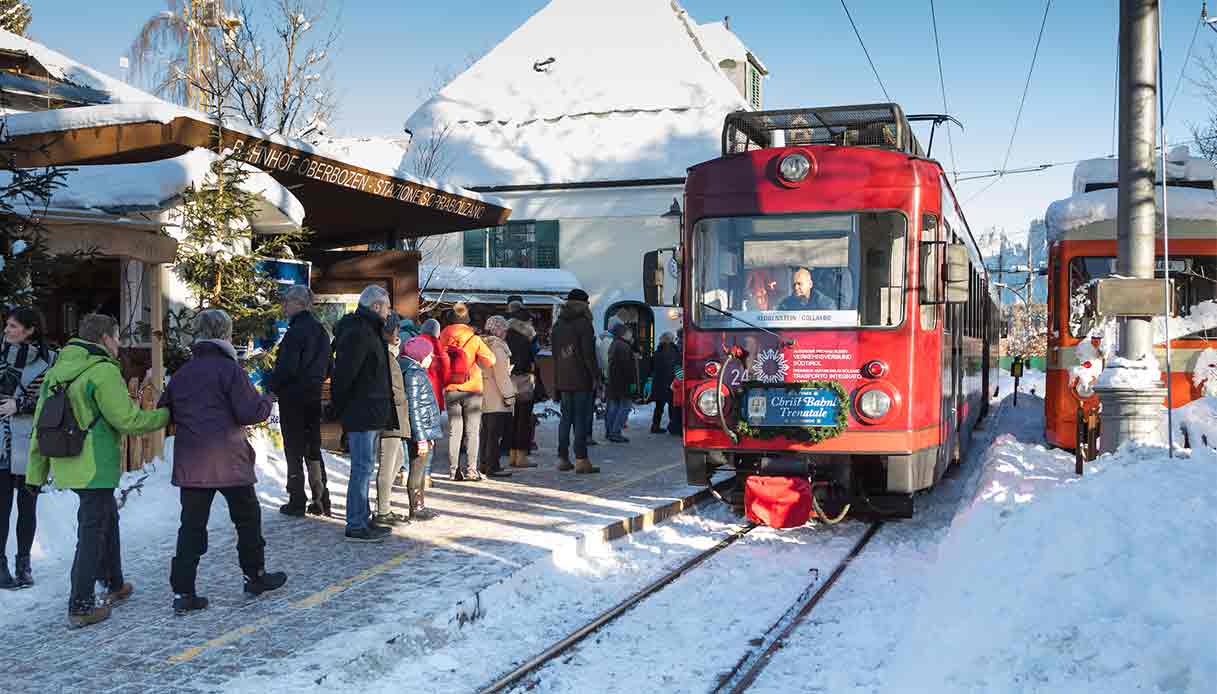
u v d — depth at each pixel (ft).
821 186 29.45
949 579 21.44
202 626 19.74
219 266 37.45
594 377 40.32
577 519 30.04
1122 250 32.71
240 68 72.18
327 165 41.19
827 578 24.70
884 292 28.94
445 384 37.65
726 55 112.78
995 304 77.77
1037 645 15.20
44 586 22.40
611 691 17.31
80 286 39.96
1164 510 20.31
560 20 105.70
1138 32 32.35
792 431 29.07
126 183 31.27
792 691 17.20
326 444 43.34
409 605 20.94
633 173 91.66
